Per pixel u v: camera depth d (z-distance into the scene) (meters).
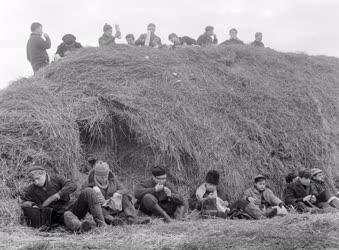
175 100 11.86
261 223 8.05
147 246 7.01
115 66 12.50
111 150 11.16
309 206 10.70
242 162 11.49
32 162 9.62
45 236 7.91
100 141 11.16
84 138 11.05
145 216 9.32
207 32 16.64
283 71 14.68
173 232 7.83
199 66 13.58
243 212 9.76
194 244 6.86
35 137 9.99
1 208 8.65
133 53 13.26
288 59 15.77
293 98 13.45
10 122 10.15
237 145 11.64
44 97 11.09
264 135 12.12
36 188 8.73
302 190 10.95
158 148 10.85
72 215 8.33
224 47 14.96
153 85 12.13
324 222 7.50
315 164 12.33
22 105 10.66
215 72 13.56
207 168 10.98
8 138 9.84
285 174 11.85
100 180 9.30
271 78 14.14
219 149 11.34
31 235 7.88
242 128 12.04
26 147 9.79
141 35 16.34
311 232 7.09
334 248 6.45
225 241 6.92
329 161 12.62
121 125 11.14
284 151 12.18
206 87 12.76
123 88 11.75
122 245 7.09
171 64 13.19
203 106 12.10
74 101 11.21
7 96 11.08
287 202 10.84
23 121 10.18
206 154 11.11
